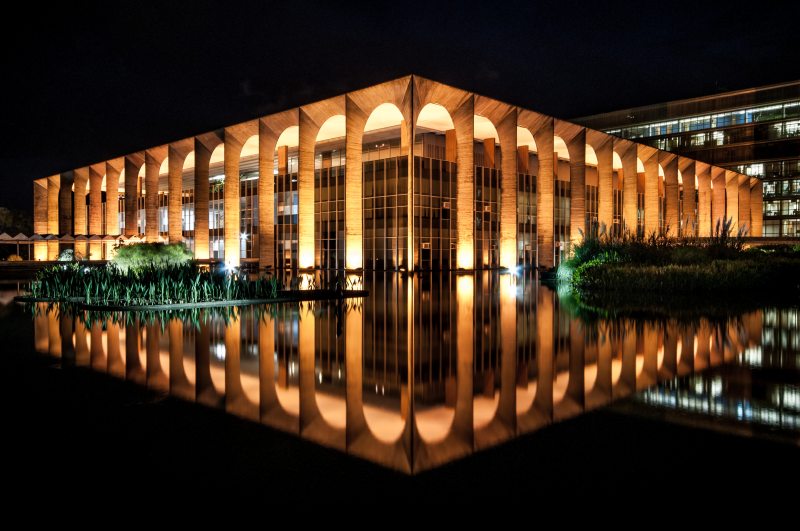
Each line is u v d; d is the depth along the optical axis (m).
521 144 50.16
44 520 3.41
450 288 24.92
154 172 55.22
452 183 42.66
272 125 42.81
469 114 37.12
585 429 5.25
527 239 49.53
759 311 15.07
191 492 3.84
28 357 9.08
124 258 32.00
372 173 42.31
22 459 4.50
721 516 3.41
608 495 3.75
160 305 16.62
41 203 70.38
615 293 21.12
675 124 87.00
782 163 78.62
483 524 3.33
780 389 6.80
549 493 3.79
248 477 4.10
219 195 57.78
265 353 9.51
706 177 67.81
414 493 3.80
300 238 39.88
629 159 53.31
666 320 13.41
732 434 5.06
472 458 4.48
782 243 57.25
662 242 25.59
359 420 5.62
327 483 3.98
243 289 18.59
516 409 6.00
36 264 43.47
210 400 6.42
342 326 12.88
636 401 6.29
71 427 5.37
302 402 6.35
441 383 7.31
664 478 4.04
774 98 78.94
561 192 53.72
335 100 37.75
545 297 20.05
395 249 40.44
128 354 9.37
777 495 3.73
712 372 7.82
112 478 4.10
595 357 9.03
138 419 5.64
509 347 10.05
